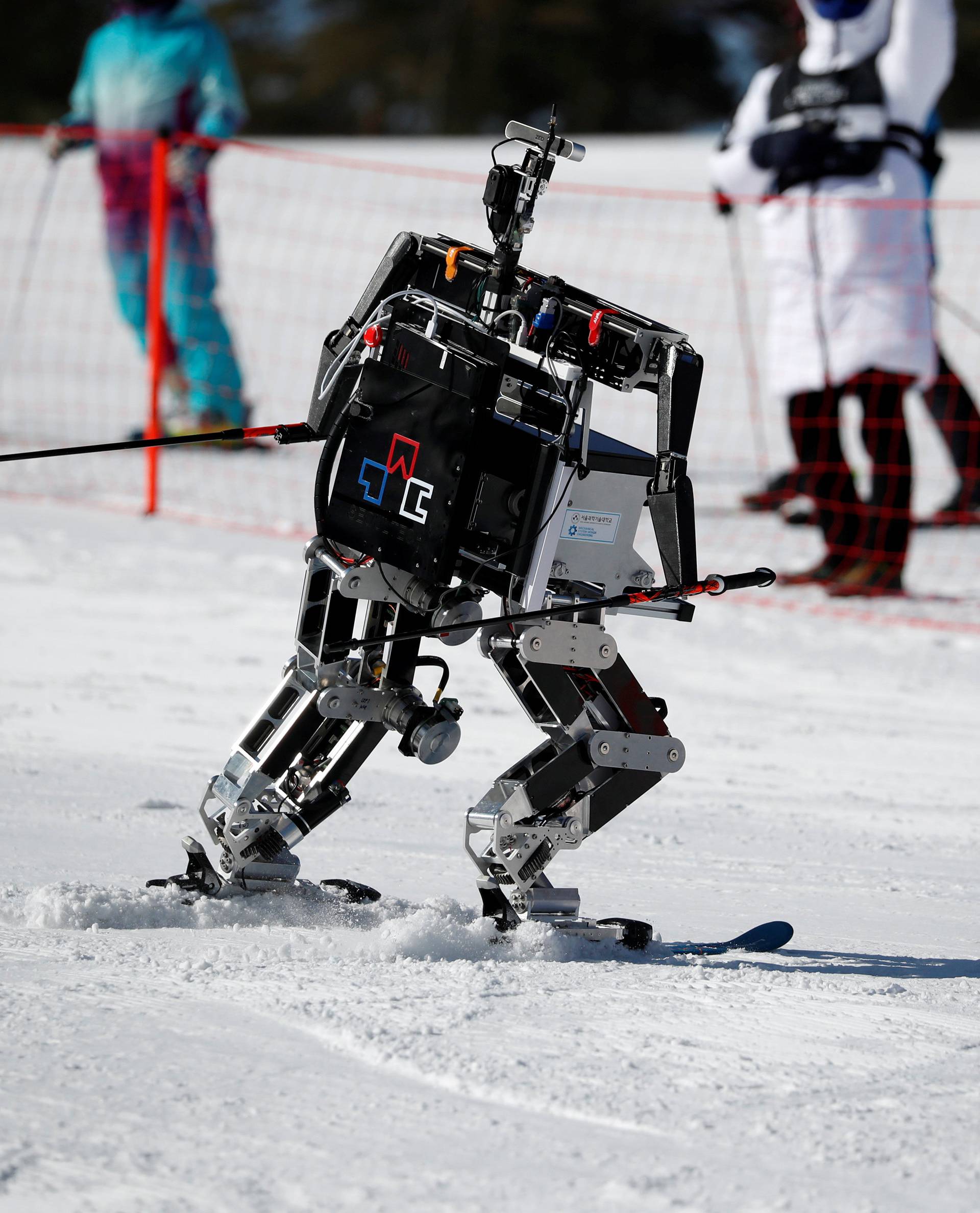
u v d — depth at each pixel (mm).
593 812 11953
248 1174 7371
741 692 24703
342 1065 8789
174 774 18109
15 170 90125
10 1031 9055
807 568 34031
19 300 66375
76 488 40438
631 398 54094
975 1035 9898
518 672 11922
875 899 14555
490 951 11500
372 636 12039
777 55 188000
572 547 11422
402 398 11336
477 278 11906
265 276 70625
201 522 36969
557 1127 8031
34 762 18250
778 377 32000
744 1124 8180
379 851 15188
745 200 32438
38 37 187875
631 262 70000
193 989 10023
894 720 23438
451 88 193500
